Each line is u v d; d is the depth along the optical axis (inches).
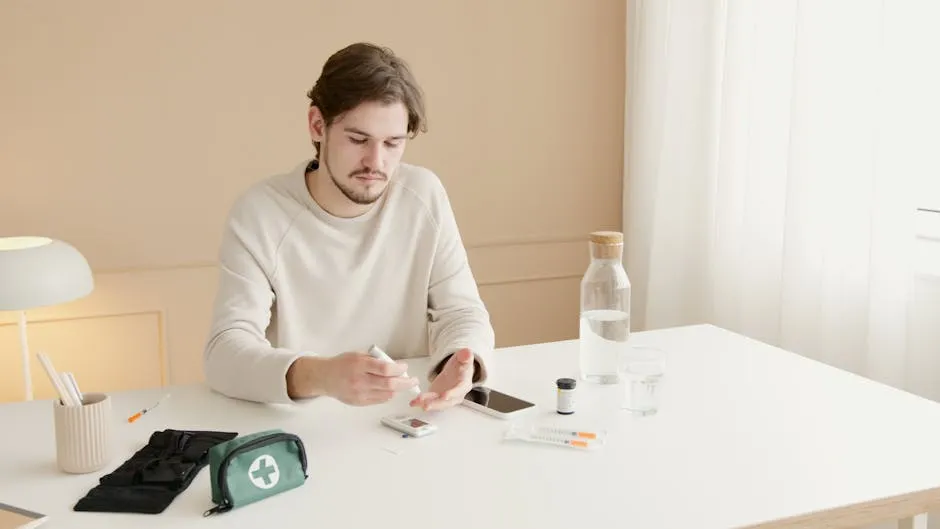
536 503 46.7
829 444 54.4
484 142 128.9
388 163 65.0
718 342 75.4
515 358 71.9
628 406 59.9
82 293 97.3
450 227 75.4
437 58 124.7
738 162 111.8
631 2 130.0
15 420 59.3
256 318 65.9
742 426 57.1
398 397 63.1
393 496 47.6
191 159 116.7
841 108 95.6
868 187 94.3
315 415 59.7
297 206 69.9
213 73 115.8
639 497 47.4
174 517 45.5
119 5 111.0
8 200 110.6
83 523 44.8
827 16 96.0
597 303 65.1
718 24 114.4
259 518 45.3
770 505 46.6
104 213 114.4
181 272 118.5
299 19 118.1
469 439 55.4
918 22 88.4
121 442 55.0
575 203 135.6
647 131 126.6
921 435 55.7
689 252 120.7
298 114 120.2
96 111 112.2
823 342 99.1
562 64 131.1
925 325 93.4
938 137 91.0
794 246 101.3
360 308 73.1
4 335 112.0
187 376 120.8
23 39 108.2
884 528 72.8
